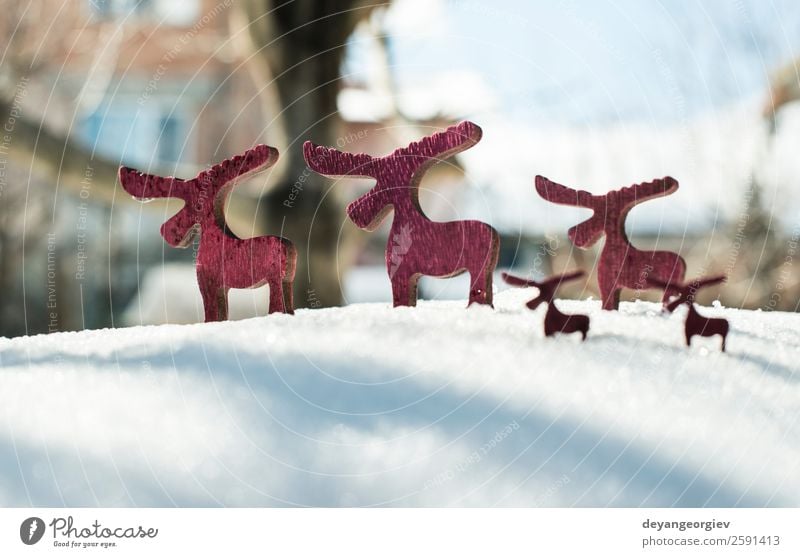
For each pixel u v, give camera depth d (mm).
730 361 1322
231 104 5211
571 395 1110
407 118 3535
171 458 911
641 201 1747
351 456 912
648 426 1021
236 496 844
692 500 850
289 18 2768
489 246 1605
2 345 1493
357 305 1972
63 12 3924
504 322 1472
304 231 2783
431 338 1339
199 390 1090
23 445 939
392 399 1063
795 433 1026
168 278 4859
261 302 3928
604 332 1453
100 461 903
